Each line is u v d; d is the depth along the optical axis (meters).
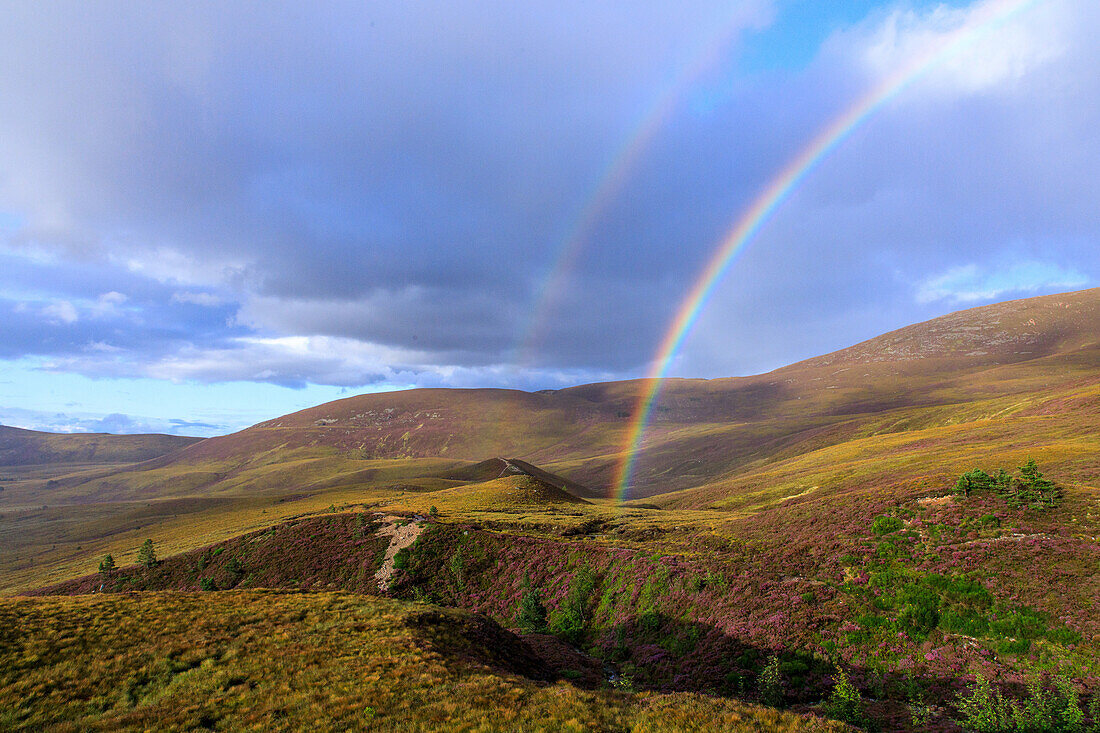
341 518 93.62
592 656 46.94
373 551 80.00
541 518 94.75
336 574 76.75
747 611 42.41
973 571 36.78
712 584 48.56
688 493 165.88
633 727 21.19
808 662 34.59
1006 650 29.17
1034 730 22.70
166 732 21.19
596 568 61.81
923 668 30.39
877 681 30.84
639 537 75.00
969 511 45.19
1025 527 40.25
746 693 33.62
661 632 45.88
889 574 40.25
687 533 74.00
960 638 31.56
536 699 23.83
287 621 35.06
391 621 35.03
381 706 22.88
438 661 28.41
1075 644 27.61
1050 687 25.33
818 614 38.78
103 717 22.75
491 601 64.44
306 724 21.52
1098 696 23.55
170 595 41.09
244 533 98.19
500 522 90.25
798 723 21.31
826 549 48.59
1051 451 66.81
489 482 150.50
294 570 80.44
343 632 32.91
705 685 36.03
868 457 118.31
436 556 75.88
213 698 24.12
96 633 31.47
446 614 38.84
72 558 144.25
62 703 23.84
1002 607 32.50
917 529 45.72
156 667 27.53
